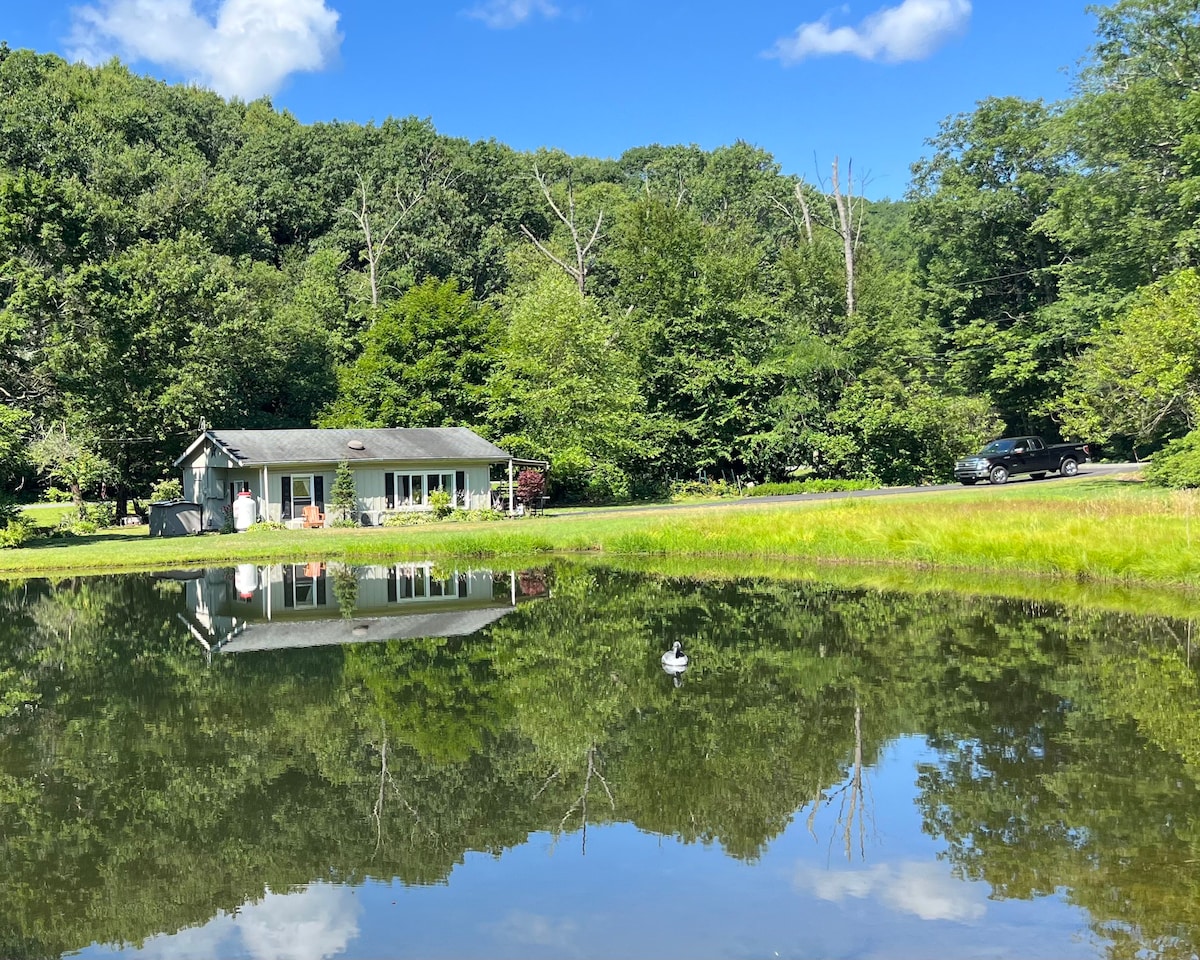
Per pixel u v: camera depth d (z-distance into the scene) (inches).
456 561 1079.6
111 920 235.0
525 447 1791.3
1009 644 525.3
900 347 1950.1
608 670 498.6
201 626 671.8
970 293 2177.7
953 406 1836.9
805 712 402.9
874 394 1888.5
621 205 2637.8
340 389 2017.7
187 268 1835.6
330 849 274.5
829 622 613.0
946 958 202.1
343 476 1519.4
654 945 212.5
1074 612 616.1
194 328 1819.6
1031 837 264.2
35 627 676.1
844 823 282.2
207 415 1855.3
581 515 1517.0
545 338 1815.9
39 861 268.8
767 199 3110.2
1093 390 1210.0
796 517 1045.8
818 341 1893.5
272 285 2329.0
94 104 2551.7
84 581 951.0
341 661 538.6
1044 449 1582.2
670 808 301.3
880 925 218.8
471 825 291.3
